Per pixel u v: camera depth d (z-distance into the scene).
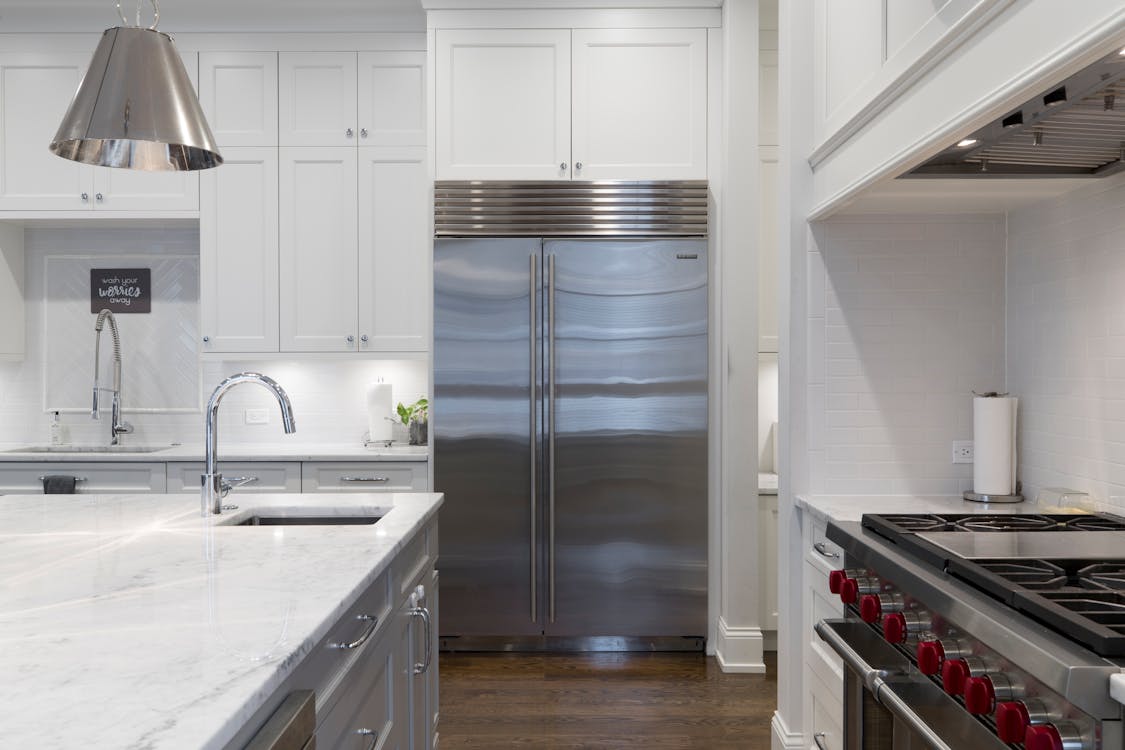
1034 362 2.38
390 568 1.82
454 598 3.59
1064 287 2.22
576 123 3.63
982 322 2.54
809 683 2.45
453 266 3.59
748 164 3.49
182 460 3.70
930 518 1.94
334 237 3.88
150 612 1.21
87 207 3.91
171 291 4.29
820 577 2.35
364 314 3.87
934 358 2.54
